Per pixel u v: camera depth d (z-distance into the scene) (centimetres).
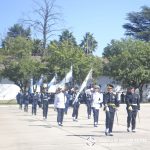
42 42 7662
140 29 9550
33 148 1438
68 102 3344
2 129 2169
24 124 2508
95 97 2262
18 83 6662
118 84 6812
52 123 2577
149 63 6462
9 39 6881
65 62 6041
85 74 6116
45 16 7662
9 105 5841
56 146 1482
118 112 3644
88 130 2061
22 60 6525
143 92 7356
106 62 7156
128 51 6512
